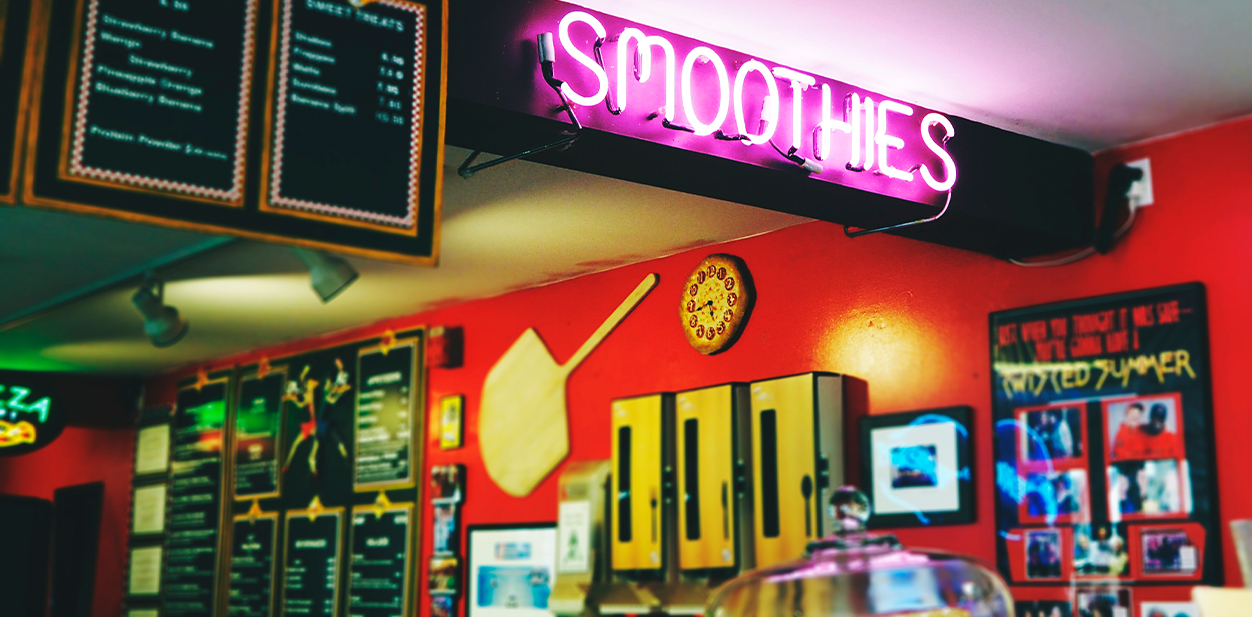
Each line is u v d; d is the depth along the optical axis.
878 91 3.41
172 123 2.19
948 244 3.84
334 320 6.78
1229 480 3.38
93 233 4.83
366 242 2.36
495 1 2.67
